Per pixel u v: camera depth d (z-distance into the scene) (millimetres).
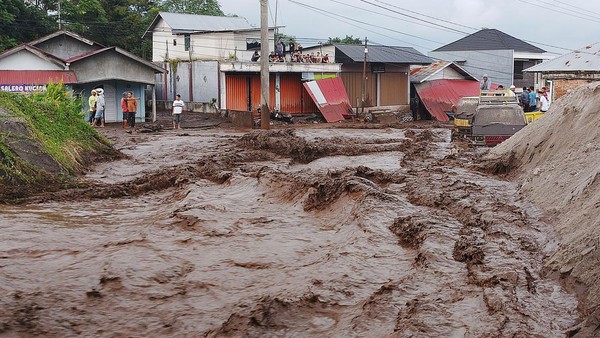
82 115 21734
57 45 36844
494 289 7770
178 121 33344
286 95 41219
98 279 8641
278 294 7980
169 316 7457
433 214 11547
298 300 7707
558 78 30344
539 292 7770
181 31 49625
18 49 32719
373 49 45250
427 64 46375
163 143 25266
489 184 14305
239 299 7969
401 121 42688
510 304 7285
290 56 43562
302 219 12242
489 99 22172
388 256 9602
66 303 7781
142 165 19625
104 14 55594
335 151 21578
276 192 14156
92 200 14453
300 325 7180
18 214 12711
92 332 7016
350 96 43656
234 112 34406
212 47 47062
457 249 9422
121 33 56250
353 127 35188
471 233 10219
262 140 22766
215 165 18000
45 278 8664
